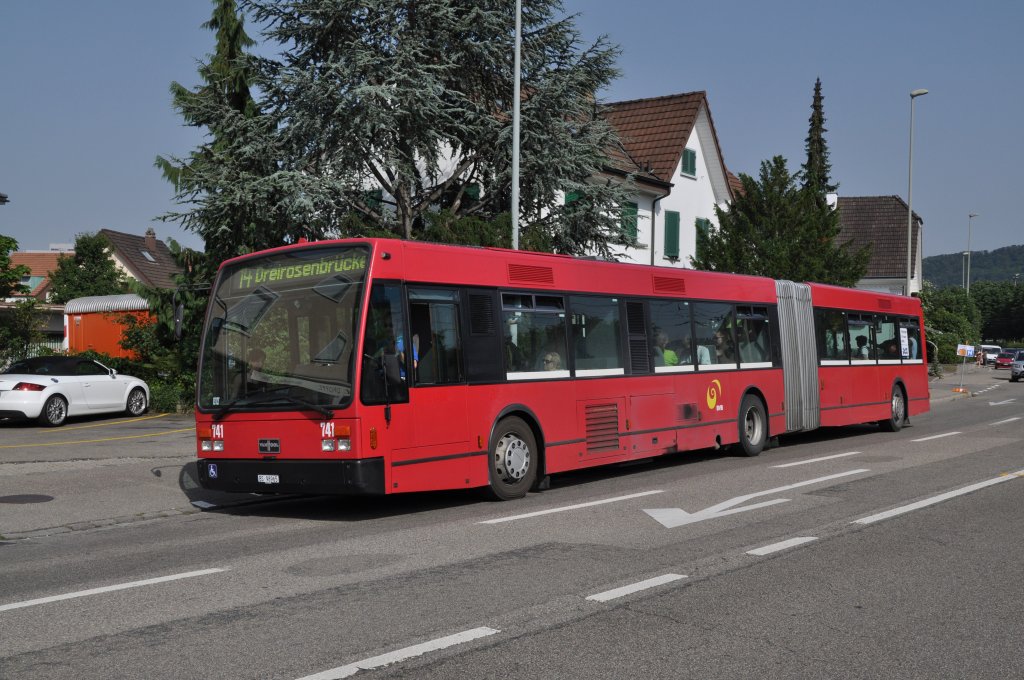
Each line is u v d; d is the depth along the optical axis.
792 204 30.97
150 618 6.06
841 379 19.47
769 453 16.97
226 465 10.68
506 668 5.05
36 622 6.00
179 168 25.64
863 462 14.98
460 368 11.10
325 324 10.27
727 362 16.08
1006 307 123.44
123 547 8.90
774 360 17.38
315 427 10.09
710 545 8.40
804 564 7.63
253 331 10.73
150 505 11.52
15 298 30.67
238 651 5.34
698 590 6.77
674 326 14.88
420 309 10.70
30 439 18.56
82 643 5.52
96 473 13.59
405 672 4.97
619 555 7.97
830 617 6.10
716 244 30.53
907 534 8.92
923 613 6.22
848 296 20.09
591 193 23.55
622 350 13.72
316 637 5.60
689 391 15.02
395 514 10.71
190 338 25.19
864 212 70.81
